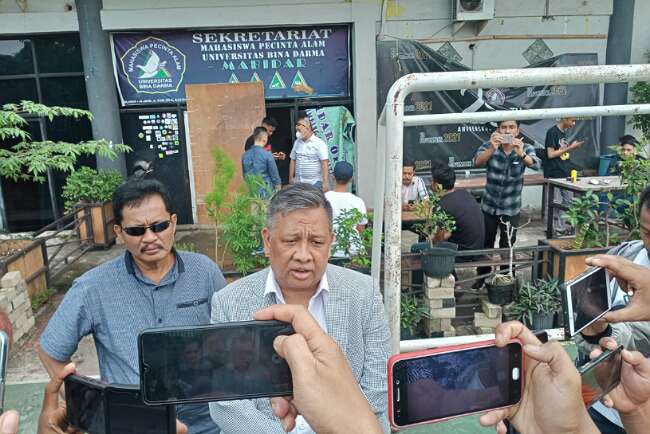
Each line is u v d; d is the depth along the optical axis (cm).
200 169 761
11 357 420
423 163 798
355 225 406
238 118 754
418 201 501
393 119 223
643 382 111
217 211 434
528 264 432
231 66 758
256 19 723
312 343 81
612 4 768
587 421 87
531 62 785
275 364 94
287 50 760
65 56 754
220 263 434
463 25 764
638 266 140
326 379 75
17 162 470
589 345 168
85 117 773
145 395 95
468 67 779
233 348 94
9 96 758
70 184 681
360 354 172
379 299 181
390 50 759
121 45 736
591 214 416
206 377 95
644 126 761
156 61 746
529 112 242
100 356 208
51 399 116
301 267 162
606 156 740
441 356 98
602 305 148
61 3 718
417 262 417
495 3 763
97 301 201
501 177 534
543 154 713
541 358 86
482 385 99
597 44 786
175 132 772
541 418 89
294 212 161
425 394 100
